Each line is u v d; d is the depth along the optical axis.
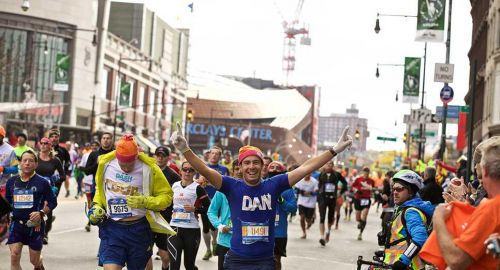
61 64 73.19
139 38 135.88
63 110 101.38
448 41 34.06
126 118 124.56
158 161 14.13
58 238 20.05
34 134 75.75
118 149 9.77
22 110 76.88
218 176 8.57
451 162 89.75
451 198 8.29
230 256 8.55
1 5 95.19
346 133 8.56
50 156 16.98
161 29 146.75
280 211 13.86
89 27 105.62
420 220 8.36
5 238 18.28
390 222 8.74
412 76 42.62
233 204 8.57
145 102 136.50
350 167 115.31
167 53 150.75
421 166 32.31
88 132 101.00
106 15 110.25
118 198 9.91
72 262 16.02
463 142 41.16
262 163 8.59
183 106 168.50
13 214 12.17
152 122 141.38
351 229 31.78
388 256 8.66
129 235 9.92
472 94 25.39
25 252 17.20
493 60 52.28
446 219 5.54
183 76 171.12
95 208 9.76
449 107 37.34
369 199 26.95
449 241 5.34
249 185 8.56
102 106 114.75
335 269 18.00
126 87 82.69
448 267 5.65
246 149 8.60
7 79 83.00
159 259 17.75
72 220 24.98
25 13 97.06
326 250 22.34
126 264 11.05
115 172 9.97
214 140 165.62
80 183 36.22
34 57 96.31
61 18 101.19
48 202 12.34
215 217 12.58
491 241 4.89
